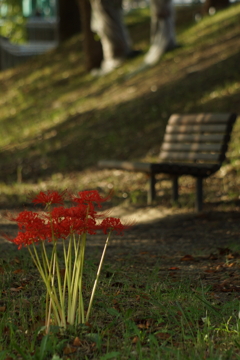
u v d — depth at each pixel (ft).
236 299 12.90
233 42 53.67
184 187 32.01
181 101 44.60
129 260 18.04
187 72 50.57
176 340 10.68
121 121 45.83
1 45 92.73
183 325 11.41
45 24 94.84
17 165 43.55
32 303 12.87
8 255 18.34
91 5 68.33
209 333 10.77
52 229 10.37
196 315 11.69
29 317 11.91
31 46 94.48
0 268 15.66
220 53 51.80
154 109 45.16
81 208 10.66
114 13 66.49
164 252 19.72
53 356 9.18
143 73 57.11
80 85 65.51
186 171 26.13
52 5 114.73
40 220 10.47
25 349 10.02
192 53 56.34
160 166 25.76
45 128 53.01
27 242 10.67
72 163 41.14
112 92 55.98
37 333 10.26
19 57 94.07
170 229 24.29
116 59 66.59
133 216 27.61
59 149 44.78
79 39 84.23
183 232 23.48
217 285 14.34
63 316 10.78
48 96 66.18
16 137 53.31
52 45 95.40
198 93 44.70
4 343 10.34
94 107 53.16
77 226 10.44
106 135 44.27
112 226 10.94
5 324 11.14
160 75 53.78
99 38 68.54
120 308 12.46
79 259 10.89
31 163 43.34
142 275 15.74
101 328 11.27
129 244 21.62
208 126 27.81
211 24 65.87
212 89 44.19
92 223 10.68
